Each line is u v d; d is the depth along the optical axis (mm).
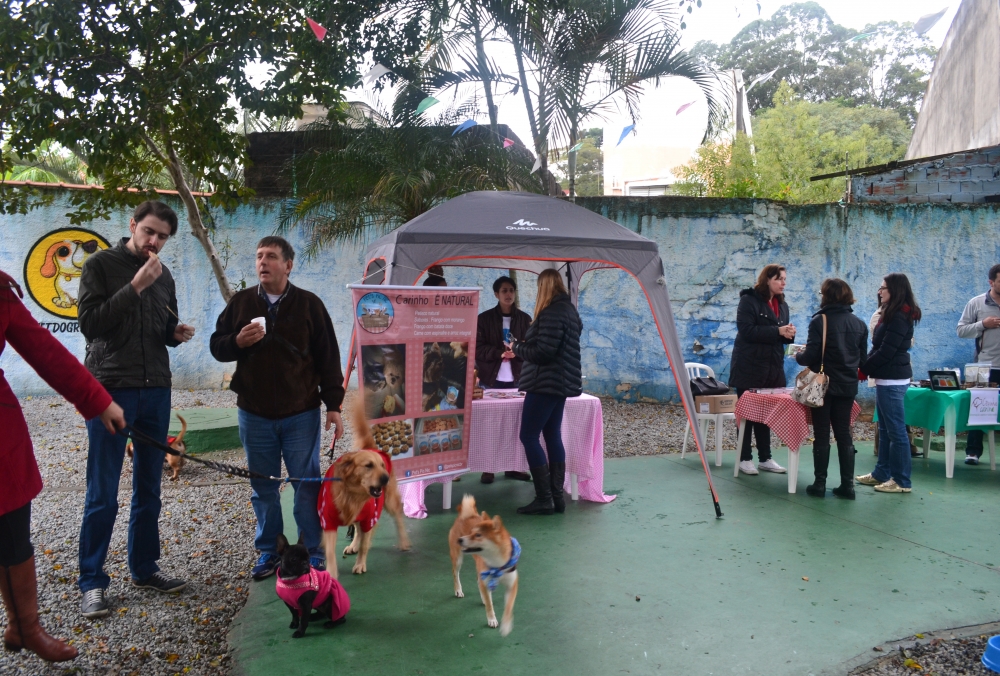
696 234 10062
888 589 3945
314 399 3965
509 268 7445
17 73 5793
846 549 4602
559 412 5375
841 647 3258
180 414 7547
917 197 11188
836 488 5934
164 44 6277
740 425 6629
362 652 3162
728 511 5449
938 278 9977
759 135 16953
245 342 3482
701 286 10094
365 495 3803
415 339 4895
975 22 13055
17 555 2379
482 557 3301
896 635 3387
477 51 9375
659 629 3420
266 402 3807
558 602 3729
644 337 10266
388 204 9266
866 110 25938
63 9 5609
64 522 5023
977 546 4688
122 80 6047
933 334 10016
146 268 3301
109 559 4281
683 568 4234
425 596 3797
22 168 14086
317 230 9805
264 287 3775
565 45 9172
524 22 8953
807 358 5809
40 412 8891
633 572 4164
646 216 10109
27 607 2432
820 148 18047
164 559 4312
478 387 5598
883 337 6031
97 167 6309
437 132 9250
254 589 3850
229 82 6531
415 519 5207
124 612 3566
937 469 6973
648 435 8398
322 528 3865
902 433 6027
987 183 11055
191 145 6699
